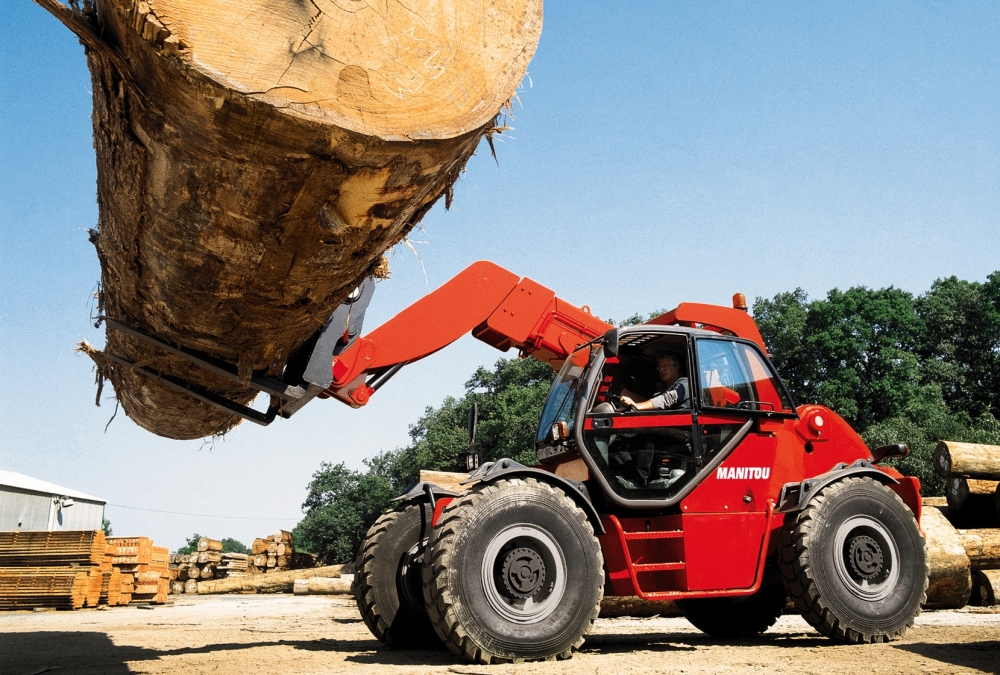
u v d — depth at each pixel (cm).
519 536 468
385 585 570
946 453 1051
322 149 243
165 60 218
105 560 1670
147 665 495
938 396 3366
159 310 378
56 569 1564
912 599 560
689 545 534
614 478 535
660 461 546
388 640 564
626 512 547
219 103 225
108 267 392
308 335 418
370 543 578
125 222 330
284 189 264
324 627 895
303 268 312
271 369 432
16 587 1490
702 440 557
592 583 475
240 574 2711
